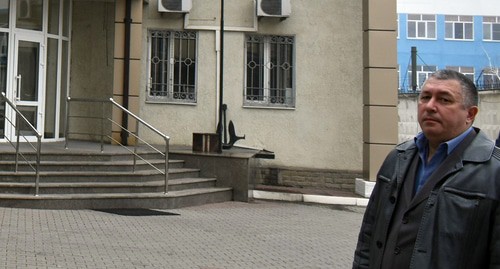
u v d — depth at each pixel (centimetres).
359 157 1345
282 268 608
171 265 587
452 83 265
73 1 1331
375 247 281
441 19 4253
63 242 654
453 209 247
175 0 1323
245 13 1361
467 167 252
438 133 264
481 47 4250
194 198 1001
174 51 1362
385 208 279
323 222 935
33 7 1227
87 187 921
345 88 1353
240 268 595
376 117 1198
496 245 241
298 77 1354
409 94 2545
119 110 1255
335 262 651
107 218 825
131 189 953
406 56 4216
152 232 749
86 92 1339
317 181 1344
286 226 870
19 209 841
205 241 719
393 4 1207
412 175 274
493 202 243
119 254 618
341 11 1358
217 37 1355
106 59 1336
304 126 1353
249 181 1105
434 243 248
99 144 1228
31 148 1046
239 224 858
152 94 1355
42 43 1232
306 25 1361
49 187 893
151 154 1110
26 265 546
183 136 1347
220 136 1145
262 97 1370
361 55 1356
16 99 1191
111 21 1336
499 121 2306
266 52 1373
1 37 1181
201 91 1353
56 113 1270
